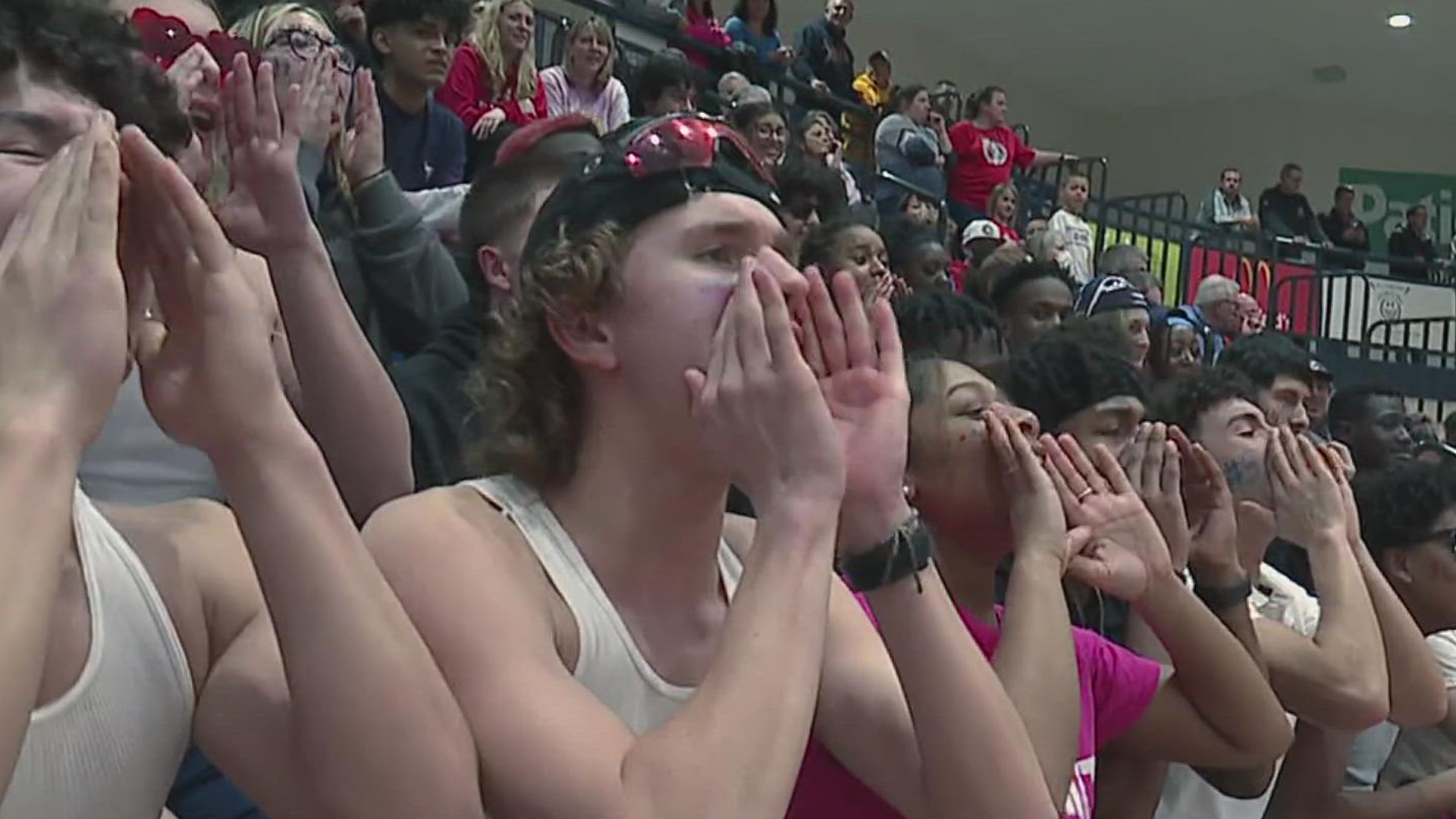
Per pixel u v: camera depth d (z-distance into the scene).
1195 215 14.77
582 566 1.07
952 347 2.27
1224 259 10.98
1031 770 1.12
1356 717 1.90
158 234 0.86
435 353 1.83
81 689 0.82
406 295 2.08
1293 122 14.50
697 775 0.88
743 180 1.11
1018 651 1.41
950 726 1.09
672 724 0.91
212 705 0.91
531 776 0.91
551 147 1.81
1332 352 10.66
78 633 0.83
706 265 1.07
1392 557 2.54
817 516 0.98
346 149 2.09
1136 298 4.35
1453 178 14.51
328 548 0.85
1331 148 14.53
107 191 0.81
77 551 0.84
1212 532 1.83
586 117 1.90
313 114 1.89
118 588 0.86
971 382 1.58
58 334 0.78
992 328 2.33
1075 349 1.88
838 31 9.09
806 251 2.86
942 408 1.56
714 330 1.05
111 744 0.83
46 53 0.88
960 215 8.91
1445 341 10.91
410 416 1.77
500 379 1.13
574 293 1.06
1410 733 2.45
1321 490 2.09
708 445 1.02
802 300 1.09
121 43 0.94
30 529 0.74
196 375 0.85
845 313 1.11
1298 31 13.51
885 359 1.12
